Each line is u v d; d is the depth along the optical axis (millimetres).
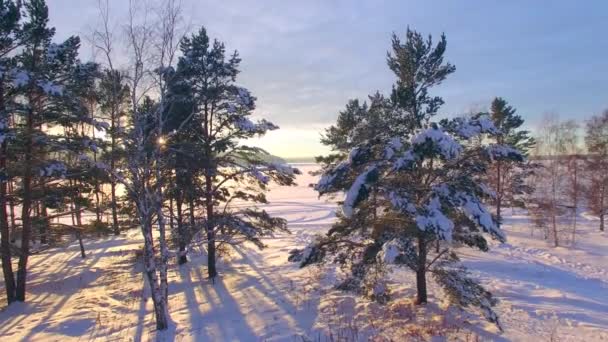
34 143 15414
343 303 12688
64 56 15578
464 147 10484
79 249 30500
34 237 17344
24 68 14695
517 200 34188
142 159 11859
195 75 17469
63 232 17469
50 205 16828
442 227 8609
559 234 32031
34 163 14898
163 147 13422
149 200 12297
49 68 15469
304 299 13570
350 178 10547
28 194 16094
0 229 17141
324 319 11508
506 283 17031
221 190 18547
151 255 11844
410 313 11359
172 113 16609
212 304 14281
